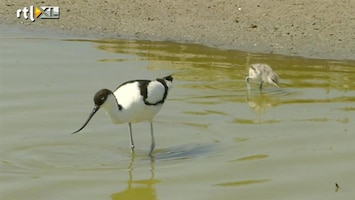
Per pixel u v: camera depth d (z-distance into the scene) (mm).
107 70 17297
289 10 21688
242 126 13734
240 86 16500
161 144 12773
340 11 21438
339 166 11664
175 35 20891
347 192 10695
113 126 13648
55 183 11016
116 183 11078
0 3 23734
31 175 11312
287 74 17484
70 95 15352
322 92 15977
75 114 14188
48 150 12375
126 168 11664
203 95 15727
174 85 16375
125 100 12055
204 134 13273
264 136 13148
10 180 11102
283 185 10953
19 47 19531
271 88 16422
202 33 20859
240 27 21000
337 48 19312
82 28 21656
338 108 14773
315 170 11523
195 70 17594
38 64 17766
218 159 12039
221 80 16891
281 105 15078
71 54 18875
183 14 22203
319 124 13773
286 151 12367
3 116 13992
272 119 14125
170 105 14984
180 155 12242
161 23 21766
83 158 12070
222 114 14461
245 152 12344
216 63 18281
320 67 17953
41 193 10680
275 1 22266
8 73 16953
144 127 13617
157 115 14312
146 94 12094
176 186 10977
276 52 19250
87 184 11016
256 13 21719
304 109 14758
